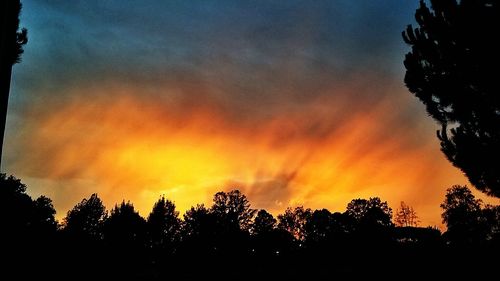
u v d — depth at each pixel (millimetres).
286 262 17266
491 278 10414
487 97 8977
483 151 9016
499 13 8766
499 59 8680
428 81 10242
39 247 21812
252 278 15352
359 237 16828
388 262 13656
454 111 9656
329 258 16578
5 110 2029
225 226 49656
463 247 13188
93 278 16438
